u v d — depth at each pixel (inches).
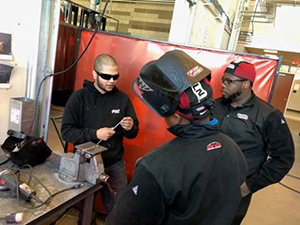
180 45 71.9
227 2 172.7
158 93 24.4
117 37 76.0
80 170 46.2
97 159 45.9
